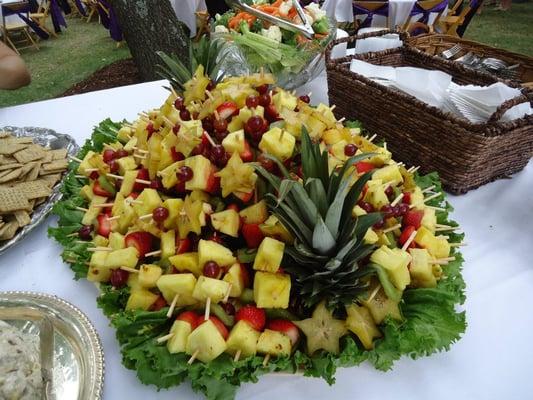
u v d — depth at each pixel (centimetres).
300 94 201
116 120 189
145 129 132
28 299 100
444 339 88
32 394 80
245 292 94
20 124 186
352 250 88
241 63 192
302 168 94
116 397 86
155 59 325
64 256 111
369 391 87
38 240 125
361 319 87
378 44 205
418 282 98
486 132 122
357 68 168
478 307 103
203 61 157
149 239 106
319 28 197
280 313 90
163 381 84
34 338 90
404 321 89
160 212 102
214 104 118
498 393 86
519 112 133
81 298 108
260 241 98
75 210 126
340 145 117
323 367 83
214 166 107
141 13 313
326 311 89
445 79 154
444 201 128
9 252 121
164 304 95
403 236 103
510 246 120
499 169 142
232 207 103
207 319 86
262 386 87
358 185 86
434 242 102
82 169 132
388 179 116
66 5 774
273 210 92
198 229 99
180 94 157
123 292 98
